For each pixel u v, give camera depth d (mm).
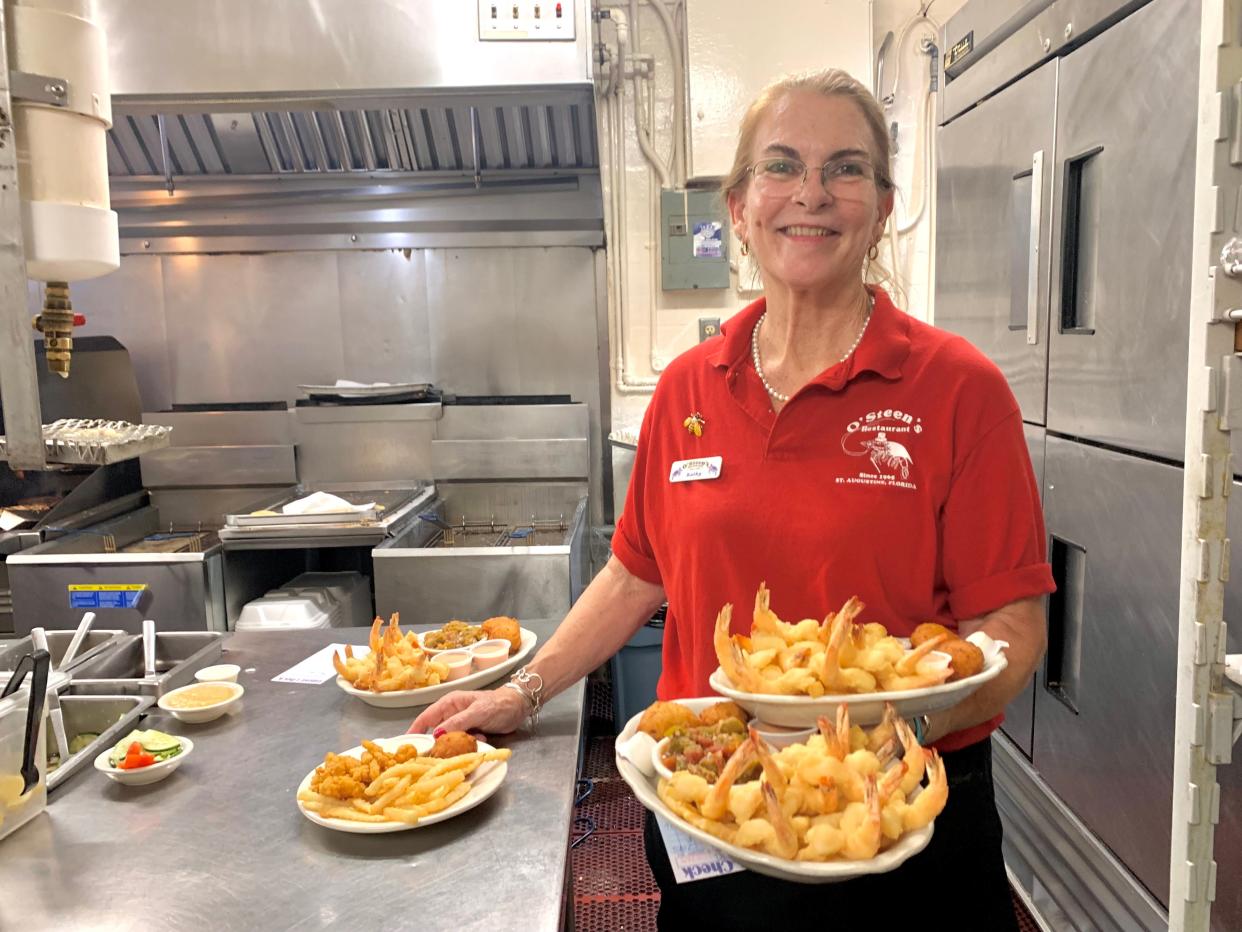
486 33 2557
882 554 1142
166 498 3408
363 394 3344
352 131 3207
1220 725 949
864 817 803
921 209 3326
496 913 970
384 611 2498
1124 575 1707
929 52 3238
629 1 3229
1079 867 1854
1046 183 1949
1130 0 1646
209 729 1443
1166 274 1556
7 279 1171
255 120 3143
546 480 3432
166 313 3480
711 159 3229
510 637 1639
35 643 1577
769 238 1189
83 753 1315
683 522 1263
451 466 3418
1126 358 1683
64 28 1202
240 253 3449
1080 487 1859
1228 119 885
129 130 3146
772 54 3182
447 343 3525
